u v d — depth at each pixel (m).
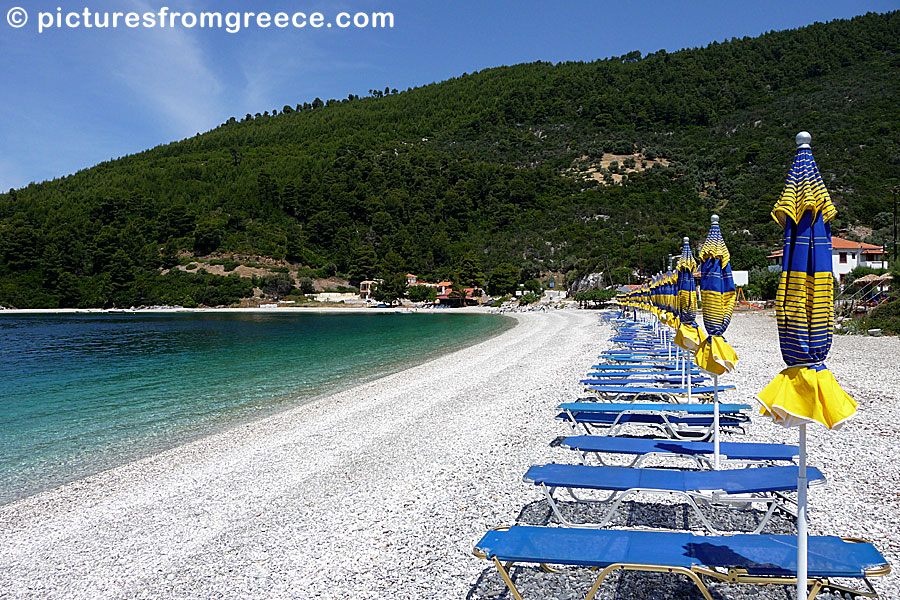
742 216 89.56
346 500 6.43
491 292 91.31
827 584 3.36
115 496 7.14
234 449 9.16
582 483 4.82
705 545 3.58
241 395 14.72
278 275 101.50
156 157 181.12
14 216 113.69
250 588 4.47
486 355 21.67
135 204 118.06
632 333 25.52
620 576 4.26
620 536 3.77
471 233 120.81
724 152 121.75
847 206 76.00
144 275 98.44
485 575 4.41
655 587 4.08
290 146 178.25
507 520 5.50
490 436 8.93
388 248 116.75
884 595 3.80
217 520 6.08
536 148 156.12
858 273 41.75
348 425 10.41
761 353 17.05
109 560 5.21
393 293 95.81
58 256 94.88
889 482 5.96
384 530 5.47
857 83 130.75
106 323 59.66
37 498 7.23
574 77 189.88
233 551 5.22
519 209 122.31
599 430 9.14
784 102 137.62
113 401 14.33
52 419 12.29
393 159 149.38
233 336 38.28
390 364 20.80
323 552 5.05
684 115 151.12
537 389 12.98
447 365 19.00
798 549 3.06
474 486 6.60
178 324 56.75
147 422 11.78
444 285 98.19
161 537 5.70
